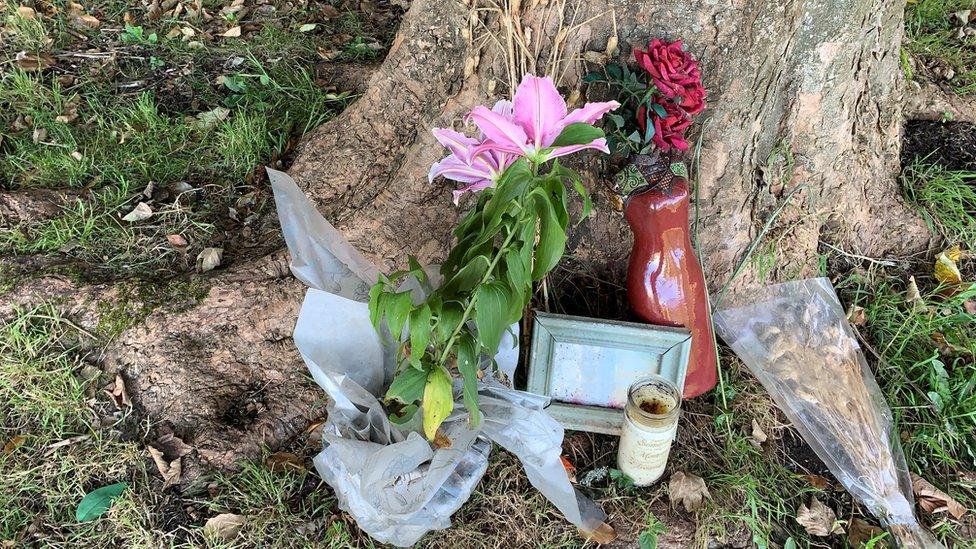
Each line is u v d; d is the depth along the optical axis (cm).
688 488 138
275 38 242
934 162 192
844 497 142
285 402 148
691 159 148
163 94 220
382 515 119
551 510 135
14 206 175
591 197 150
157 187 190
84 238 171
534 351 143
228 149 195
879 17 148
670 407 131
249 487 137
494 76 139
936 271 174
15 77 211
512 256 102
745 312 163
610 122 127
